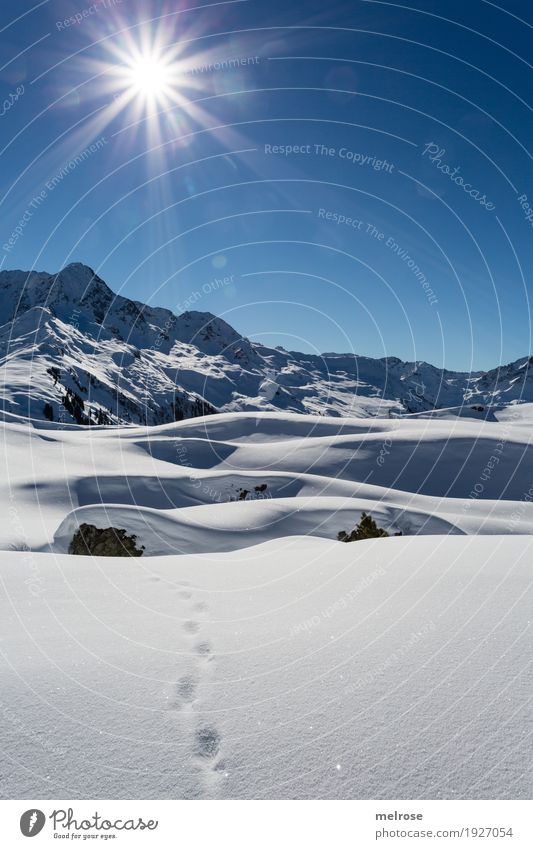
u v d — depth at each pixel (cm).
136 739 188
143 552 1229
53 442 4366
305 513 1842
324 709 207
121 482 2577
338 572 472
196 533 1448
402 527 1880
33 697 219
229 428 6919
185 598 400
